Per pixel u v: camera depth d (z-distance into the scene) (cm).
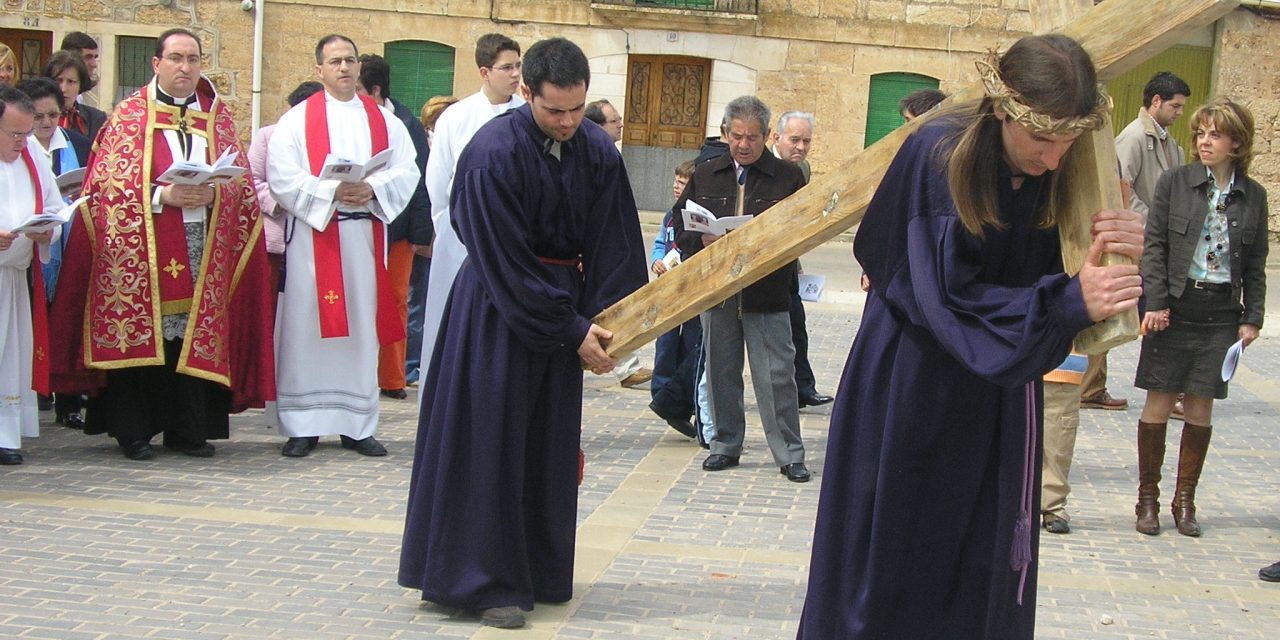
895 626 354
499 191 476
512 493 493
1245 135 658
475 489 488
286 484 703
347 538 604
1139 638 511
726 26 2619
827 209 374
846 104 2648
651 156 2712
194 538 594
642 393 1020
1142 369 669
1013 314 310
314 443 793
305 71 2623
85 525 606
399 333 800
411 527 504
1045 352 304
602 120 927
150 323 730
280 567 557
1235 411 1008
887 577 350
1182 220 664
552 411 500
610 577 559
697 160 858
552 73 468
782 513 678
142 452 746
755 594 543
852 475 357
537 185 483
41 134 837
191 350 735
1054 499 660
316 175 775
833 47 2633
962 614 353
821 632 361
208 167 715
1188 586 583
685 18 2617
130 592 518
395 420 891
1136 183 960
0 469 708
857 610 354
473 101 761
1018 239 330
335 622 493
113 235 733
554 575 512
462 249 747
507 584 495
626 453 806
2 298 719
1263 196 670
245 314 773
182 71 755
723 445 770
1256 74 2539
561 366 500
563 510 509
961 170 319
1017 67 305
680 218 762
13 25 2586
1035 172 322
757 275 407
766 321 742
